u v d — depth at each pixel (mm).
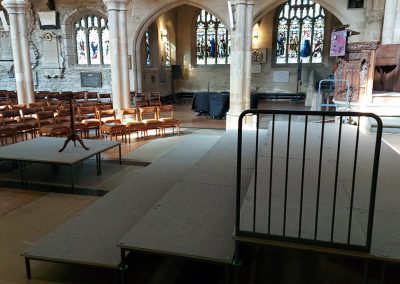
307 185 3930
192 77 21562
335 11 14164
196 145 8086
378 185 3928
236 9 9648
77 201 5602
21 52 12672
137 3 15727
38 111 10305
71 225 3943
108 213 4250
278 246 2811
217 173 5035
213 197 4164
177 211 3805
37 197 5762
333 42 8039
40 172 7074
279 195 3643
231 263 2904
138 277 3664
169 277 3684
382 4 12602
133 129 9500
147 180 5469
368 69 7281
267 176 4234
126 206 4461
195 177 4867
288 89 20406
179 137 10164
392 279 3502
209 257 2947
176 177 5633
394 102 7328
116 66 11250
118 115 11148
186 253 3000
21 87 12867
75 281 3535
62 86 18328
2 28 18016
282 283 3514
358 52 7457
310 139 6211
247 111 2803
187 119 13461
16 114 9641
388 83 8750
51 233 3779
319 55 19812
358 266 3732
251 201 3506
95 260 3244
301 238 2783
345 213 3232
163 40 19516
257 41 20234
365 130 7051
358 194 3674
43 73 18281
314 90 17234
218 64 21156
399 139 6465
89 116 10500
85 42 17922
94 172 7055
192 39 21109
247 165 5422
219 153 6152
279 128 7223
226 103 13398
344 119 8281
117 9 10930
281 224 3031
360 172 4375
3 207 5355
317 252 2750
